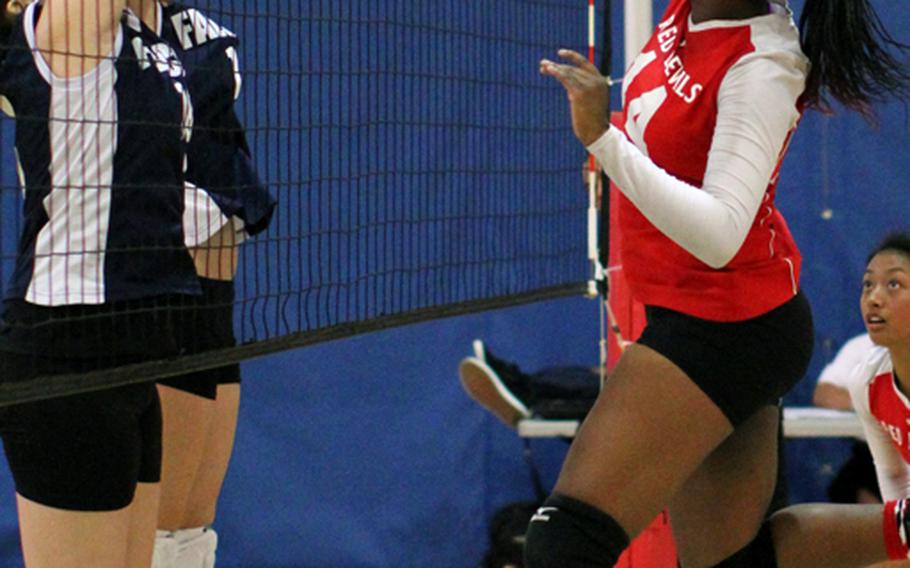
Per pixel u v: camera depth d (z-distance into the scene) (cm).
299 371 1939
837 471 1978
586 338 2008
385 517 1952
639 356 948
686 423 927
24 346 930
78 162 945
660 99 952
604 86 875
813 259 2012
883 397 1197
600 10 1830
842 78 955
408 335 1959
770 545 1057
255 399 1933
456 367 1970
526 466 1978
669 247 956
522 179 1844
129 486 951
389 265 1858
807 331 995
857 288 2006
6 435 924
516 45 1822
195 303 1039
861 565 1052
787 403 2025
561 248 1792
